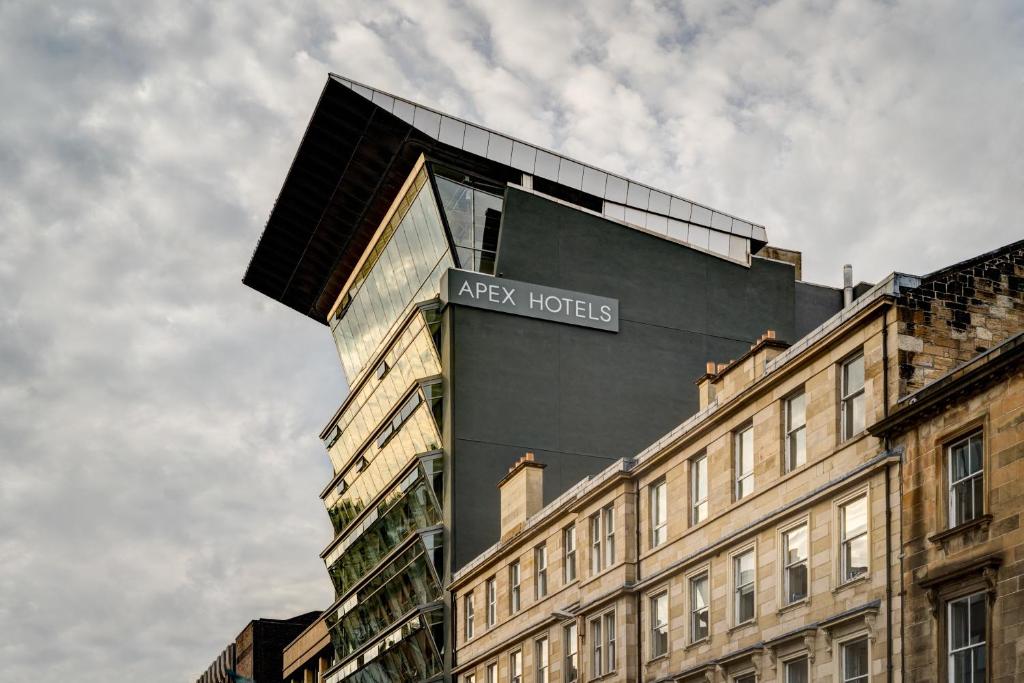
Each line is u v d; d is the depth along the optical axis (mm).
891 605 38281
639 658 52938
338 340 111875
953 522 36812
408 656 83062
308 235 108750
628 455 85562
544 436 84000
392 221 96562
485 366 84188
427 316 85500
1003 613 34219
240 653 143125
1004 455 35062
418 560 81438
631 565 54219
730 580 47250
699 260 92062
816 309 95500
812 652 41500
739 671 45750
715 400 50875
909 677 37188
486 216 89625
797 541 43875
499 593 68438
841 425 42312
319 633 117312
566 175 91938
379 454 94250
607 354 87250
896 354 39875
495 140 91188
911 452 38562
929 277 40969
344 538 100875
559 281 87938
